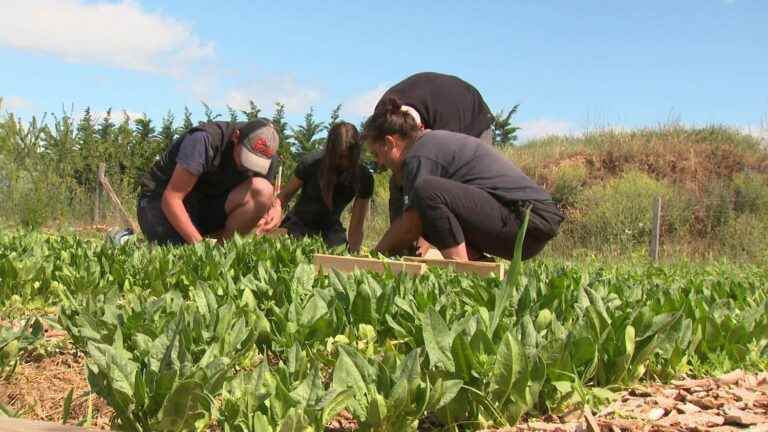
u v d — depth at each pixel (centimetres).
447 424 194
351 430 199
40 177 1251
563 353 205
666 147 1958
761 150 1972
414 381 179
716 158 1905
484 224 438
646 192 1570
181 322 213
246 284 318
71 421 220
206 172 595
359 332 266
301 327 255
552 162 1920
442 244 438
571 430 191
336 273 299
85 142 1487
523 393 194
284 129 1662
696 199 1552
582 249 1400
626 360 224
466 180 450
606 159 1939
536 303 286
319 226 684
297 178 676
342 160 626
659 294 333
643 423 198
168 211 556
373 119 477
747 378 241
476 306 275
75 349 271
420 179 438
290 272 370
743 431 194
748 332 272
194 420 176
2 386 241
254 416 166
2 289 356
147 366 199
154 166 609
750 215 1488
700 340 263
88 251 432
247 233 620
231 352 232
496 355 192
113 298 271
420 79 559
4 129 1242
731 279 448
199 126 569
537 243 461
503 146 2339
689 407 213
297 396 177
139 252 429
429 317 203
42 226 1212
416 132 475
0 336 249
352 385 185
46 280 371
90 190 1470
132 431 184
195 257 404
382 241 468
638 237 1441
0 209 1205
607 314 256
